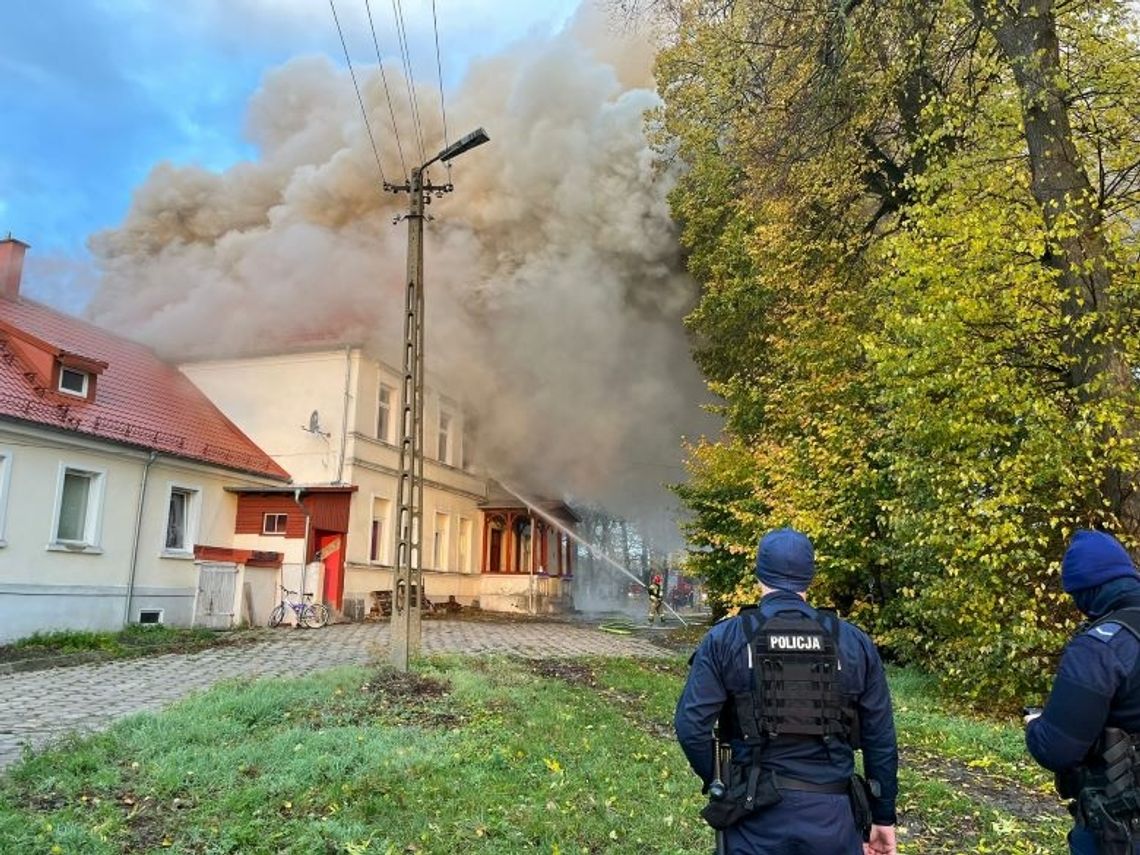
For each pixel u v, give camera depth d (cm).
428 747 601
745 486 1585
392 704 770
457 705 777
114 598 1623
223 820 449
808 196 1398
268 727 664
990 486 909
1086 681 246
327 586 2109
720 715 269
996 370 883
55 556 1506
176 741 593
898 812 538
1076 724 245
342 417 2211
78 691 917
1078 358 852
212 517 1964
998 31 926
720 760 264
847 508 1196
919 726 826
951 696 1027
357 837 428
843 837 244
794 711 251
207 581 1834
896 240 952
